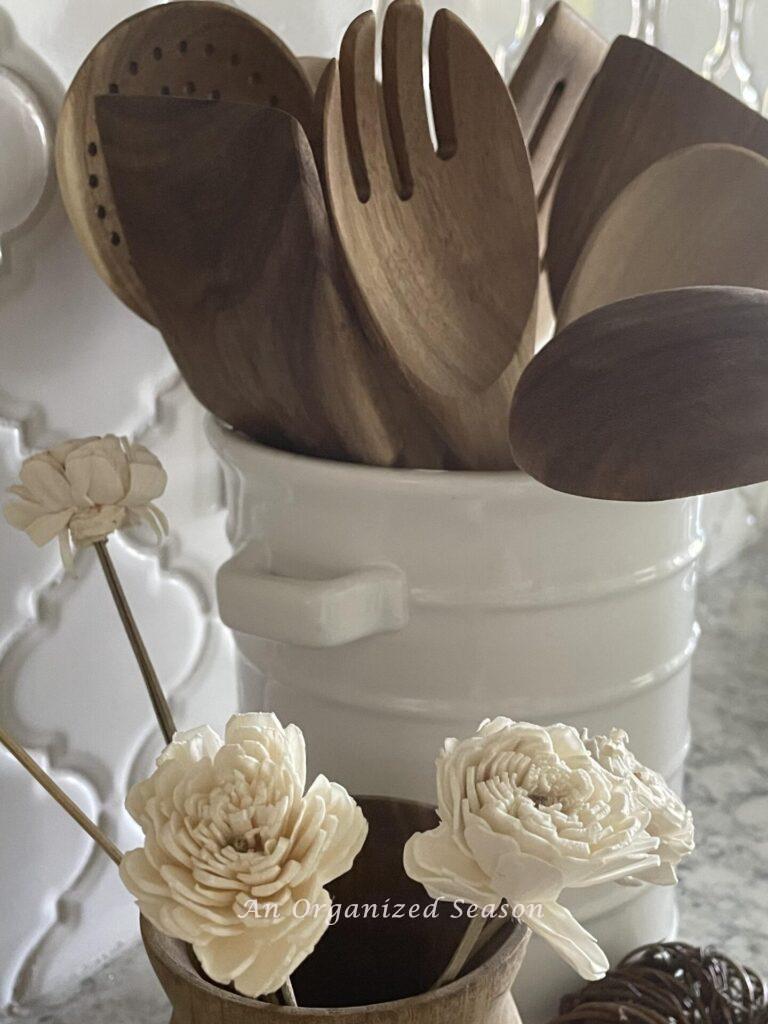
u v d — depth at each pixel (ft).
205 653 1.79
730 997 1.51
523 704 1.38
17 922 1.58
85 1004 1.62
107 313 1.54
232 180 1.20
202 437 1.71
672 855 1.06
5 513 1.25
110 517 1.24
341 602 1.31
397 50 1.36
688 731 1.61
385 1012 1.03
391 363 1.29
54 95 1.42
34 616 1.52
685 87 1.56
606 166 1.58
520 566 1.32
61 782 1.60
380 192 1.35
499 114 1.41
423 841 0.96
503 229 1.41
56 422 1.51
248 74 1.45
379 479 1.29
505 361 1.37
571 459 1.06
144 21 1.36
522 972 1.49
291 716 1.46
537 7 2.18
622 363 1.05
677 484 1.03
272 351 1.28
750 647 2.63
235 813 0.90
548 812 0.93
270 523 1.40
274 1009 1.03
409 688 1.38
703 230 1.42
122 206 1.28
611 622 1.39
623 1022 1.39
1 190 1.38
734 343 1.03
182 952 1.11
